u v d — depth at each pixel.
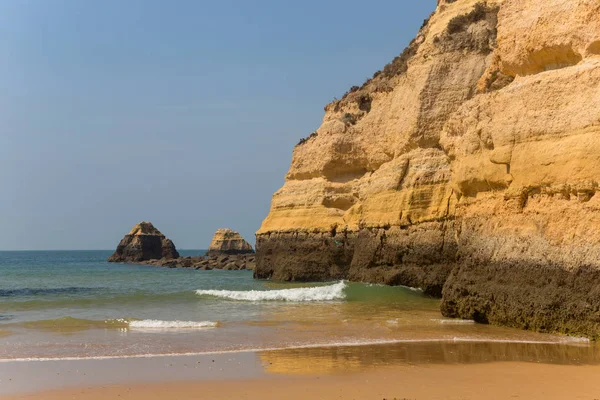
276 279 54.78
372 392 13.63
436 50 41.06
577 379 14.61
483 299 23.55
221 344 20.12
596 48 20.98
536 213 21.42
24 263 134.25
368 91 53.84
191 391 13.97
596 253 18.80
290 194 56.41
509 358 17.23
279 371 15.94
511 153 23.03
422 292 36.44
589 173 19.44
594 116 19.72
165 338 21.50
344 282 43.03
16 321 26.66
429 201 37.66
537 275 20.92
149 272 88.31
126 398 13.48
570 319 19.53
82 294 43.72
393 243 39.66
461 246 25.72
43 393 13.84
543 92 22.22
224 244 130.62
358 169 51.75
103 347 19.64
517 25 24.44
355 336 21.62
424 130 39.66
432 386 14.09
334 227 50.78
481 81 27.20
